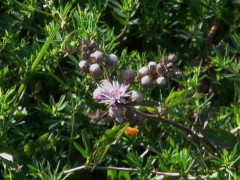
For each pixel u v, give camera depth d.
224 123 0.64
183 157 0.58
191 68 0.66
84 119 0.64
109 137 0.54
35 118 0.65
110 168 0.59
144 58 0.64
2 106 0.58
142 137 0.65
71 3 0.63
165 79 0.56
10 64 0.65
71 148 0.65
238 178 0.56
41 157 0.63
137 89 0.62
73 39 0.61
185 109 0.64
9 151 0.58
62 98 0.63
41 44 0.67
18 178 0.59
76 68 0.66
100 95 0.54
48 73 0.64
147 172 0.59
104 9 0.67
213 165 0.59
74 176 0.65
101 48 0.62
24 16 0.66
